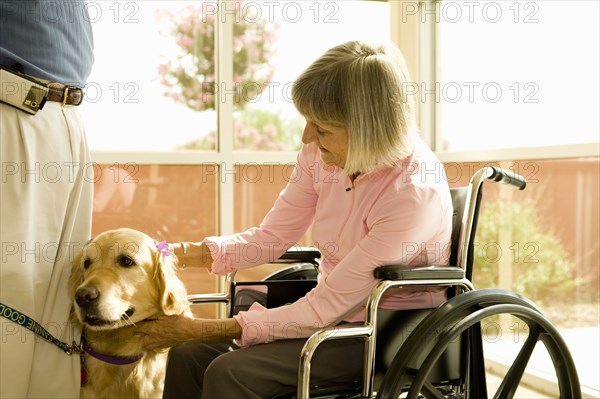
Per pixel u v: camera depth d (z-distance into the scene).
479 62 2.89
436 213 1.50
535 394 2.48
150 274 1.61
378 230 1.46
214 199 2.89
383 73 1.46
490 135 2.85
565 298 2.55
